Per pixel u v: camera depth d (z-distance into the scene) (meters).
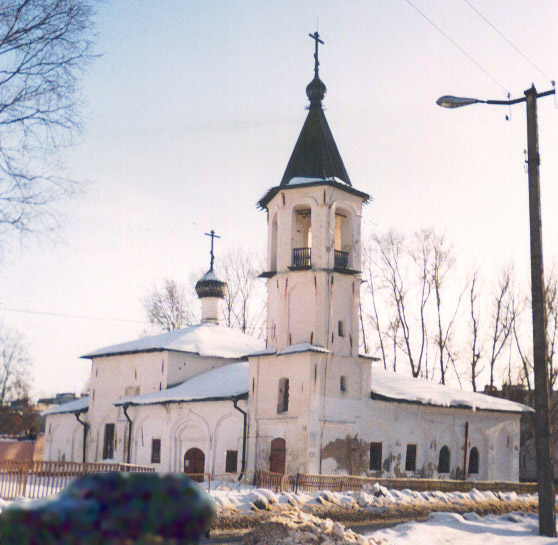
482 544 19.55
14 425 73.69
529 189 21.83
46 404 90.88
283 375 35.72
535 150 21.86
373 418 37.06
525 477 52.88
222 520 18.67
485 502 29.27
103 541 3.23
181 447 39.00
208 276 51.47
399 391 38.94
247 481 34.31
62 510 3.26
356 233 37.78
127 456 41.50
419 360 53.44
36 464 22.16
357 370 36.75
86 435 47.31
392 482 31.12
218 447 37.47
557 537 21.00
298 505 22.17
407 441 38.38
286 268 36.69
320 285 35.81
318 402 34.62
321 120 38.69
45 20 17.08
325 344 35.38
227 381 40.75
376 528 22.62
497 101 21.94
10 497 19.95
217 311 51.34
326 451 34.59
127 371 46.06
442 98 21.86
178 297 63.72
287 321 36.28
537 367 21.27
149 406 40.97
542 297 21.39
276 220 38.53
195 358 45.41
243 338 50.00
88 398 52.00
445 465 40.31
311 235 36.62
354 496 24.69
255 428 36.16
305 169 37.34
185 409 39.03
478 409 41.22
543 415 21.14
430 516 24.62
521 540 20.08
